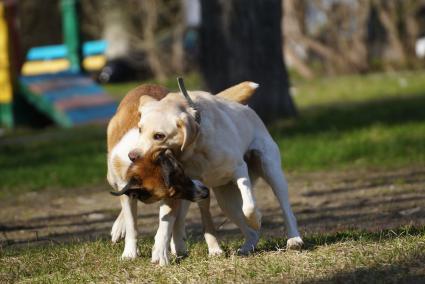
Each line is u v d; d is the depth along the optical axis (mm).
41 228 11008
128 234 8156
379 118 20344
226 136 7539
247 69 19219
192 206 12023
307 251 7754
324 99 26953
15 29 25547
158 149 7105
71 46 28422
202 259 7707
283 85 19797
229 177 7707
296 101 26906
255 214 7570
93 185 14844
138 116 7855
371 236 8148
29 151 19641
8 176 15727
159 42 36969
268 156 8203
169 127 7086
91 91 26312
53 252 8641
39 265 8164
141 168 7113
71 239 9828
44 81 26078
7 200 13789
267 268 7102
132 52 38062
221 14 19125
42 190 14672
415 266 6859
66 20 28391
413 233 8172
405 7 35281
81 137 21562
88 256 8344
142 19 37375
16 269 8102
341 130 18594
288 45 35125
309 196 12328
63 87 26047
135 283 7066
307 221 10320
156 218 11195
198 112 7301
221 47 19203
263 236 9273
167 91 8414
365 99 25953
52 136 22516
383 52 37000
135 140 7723
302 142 17141
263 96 19484
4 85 25453
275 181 8156
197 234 9867
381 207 10852
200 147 7336
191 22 36469
